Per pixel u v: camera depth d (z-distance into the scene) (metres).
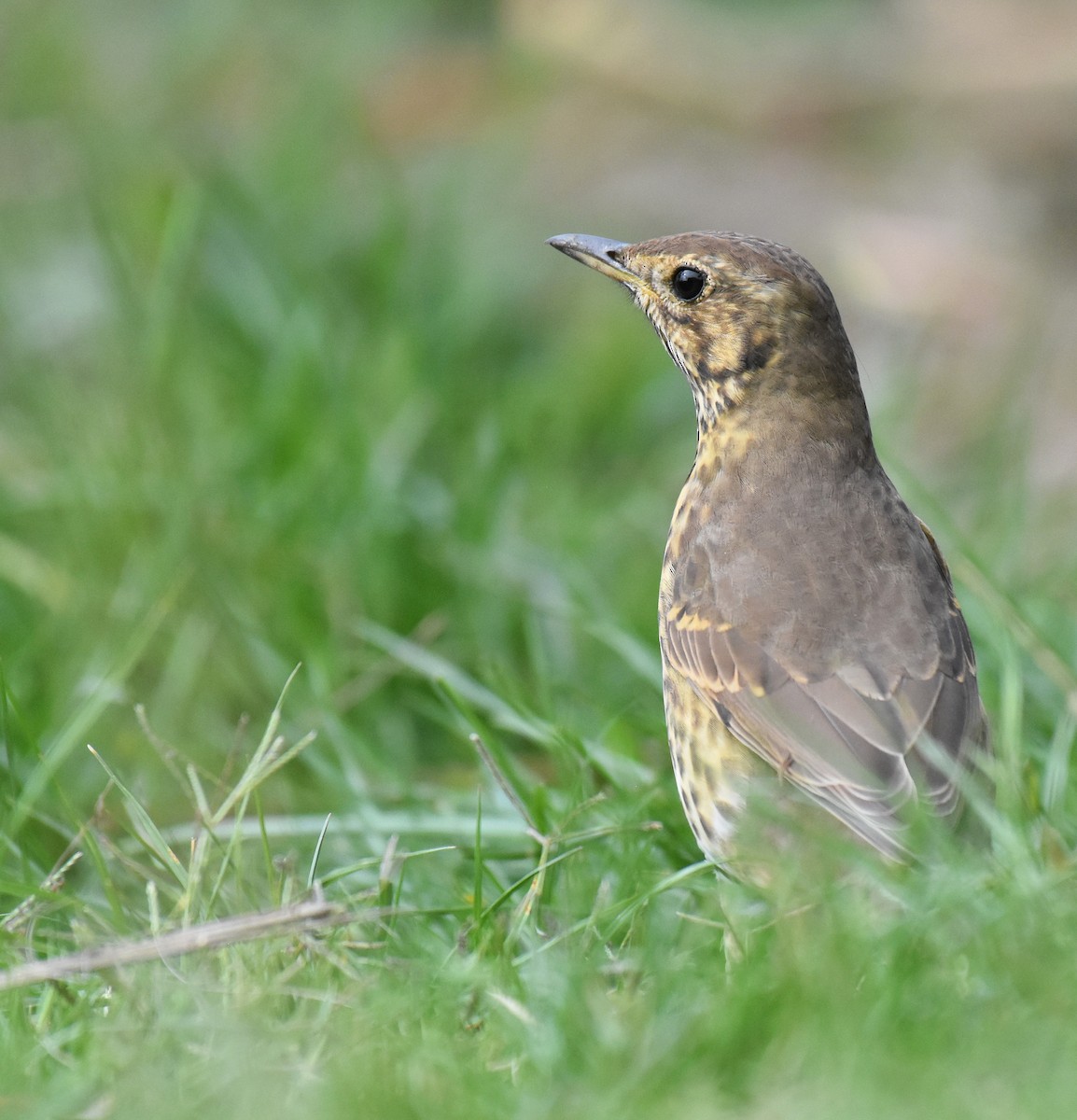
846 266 20.70
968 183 22.91
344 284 16.89
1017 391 16.80
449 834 10.15
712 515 10.01
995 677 11.05
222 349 15.30
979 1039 6.99
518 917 8.55
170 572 12.59
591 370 16.20
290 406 14.03
